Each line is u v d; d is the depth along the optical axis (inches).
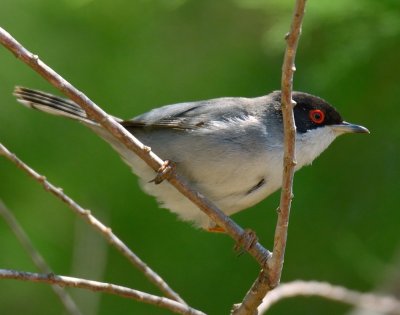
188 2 506.6
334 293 347.3
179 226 485.7
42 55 501.7
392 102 438.6
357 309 450.6
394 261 453.1
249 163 338.0
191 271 481.4
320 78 423.2
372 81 429.1
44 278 267.9
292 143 266.2
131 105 500.7
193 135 342.3
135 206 485.7
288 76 257.1
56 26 509.7
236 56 503.8
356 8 404.5
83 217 304.5
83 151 493.7
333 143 477.7
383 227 459.2
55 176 486.0
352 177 472.7
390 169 463.5
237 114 346.6
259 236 473.7
